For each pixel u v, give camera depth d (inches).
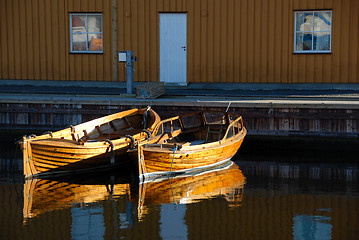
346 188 1041.5
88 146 1107.3
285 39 1628.9
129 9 1692.9
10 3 1743.4
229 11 1647.4
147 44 1697.8
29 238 805.9
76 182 1091.9
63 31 1728.6
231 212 911.7
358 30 1590.8
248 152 1369.3
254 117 1375.5
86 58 1724.9
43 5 1728.6
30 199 979.3
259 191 1024.2
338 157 1307.8
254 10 1635.1
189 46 1679.4
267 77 1646.2
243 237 806.5
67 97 1487.5
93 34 1720.0
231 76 1663.4
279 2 1621.6
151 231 832.9
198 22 1667.1
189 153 1109.1
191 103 1391.5
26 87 1699.1
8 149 1378.0
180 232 826.2
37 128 1465.3
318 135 1349.7
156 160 1087.0
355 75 1601.9
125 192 1021.8
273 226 850.8
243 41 1648.6
